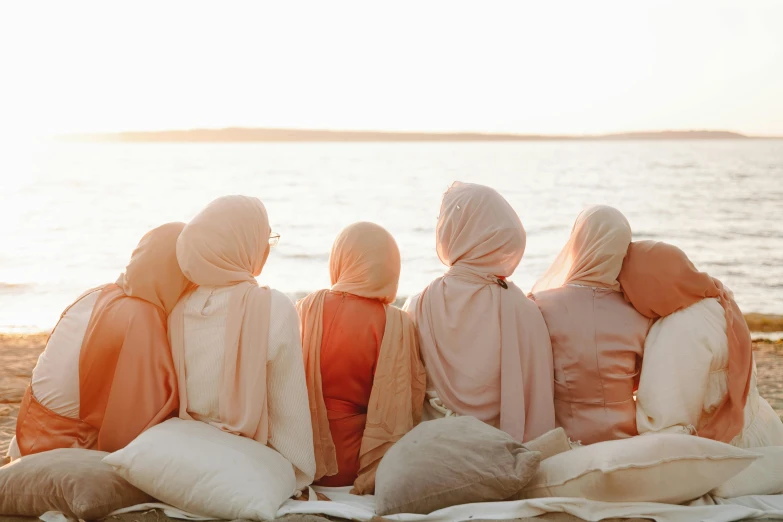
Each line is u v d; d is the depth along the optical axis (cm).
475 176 6706
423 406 389
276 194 4738
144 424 344
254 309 345
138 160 10575
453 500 313
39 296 1280
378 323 372
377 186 5522
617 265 391
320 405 365
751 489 349
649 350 377
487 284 386
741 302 1284
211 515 308
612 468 310
